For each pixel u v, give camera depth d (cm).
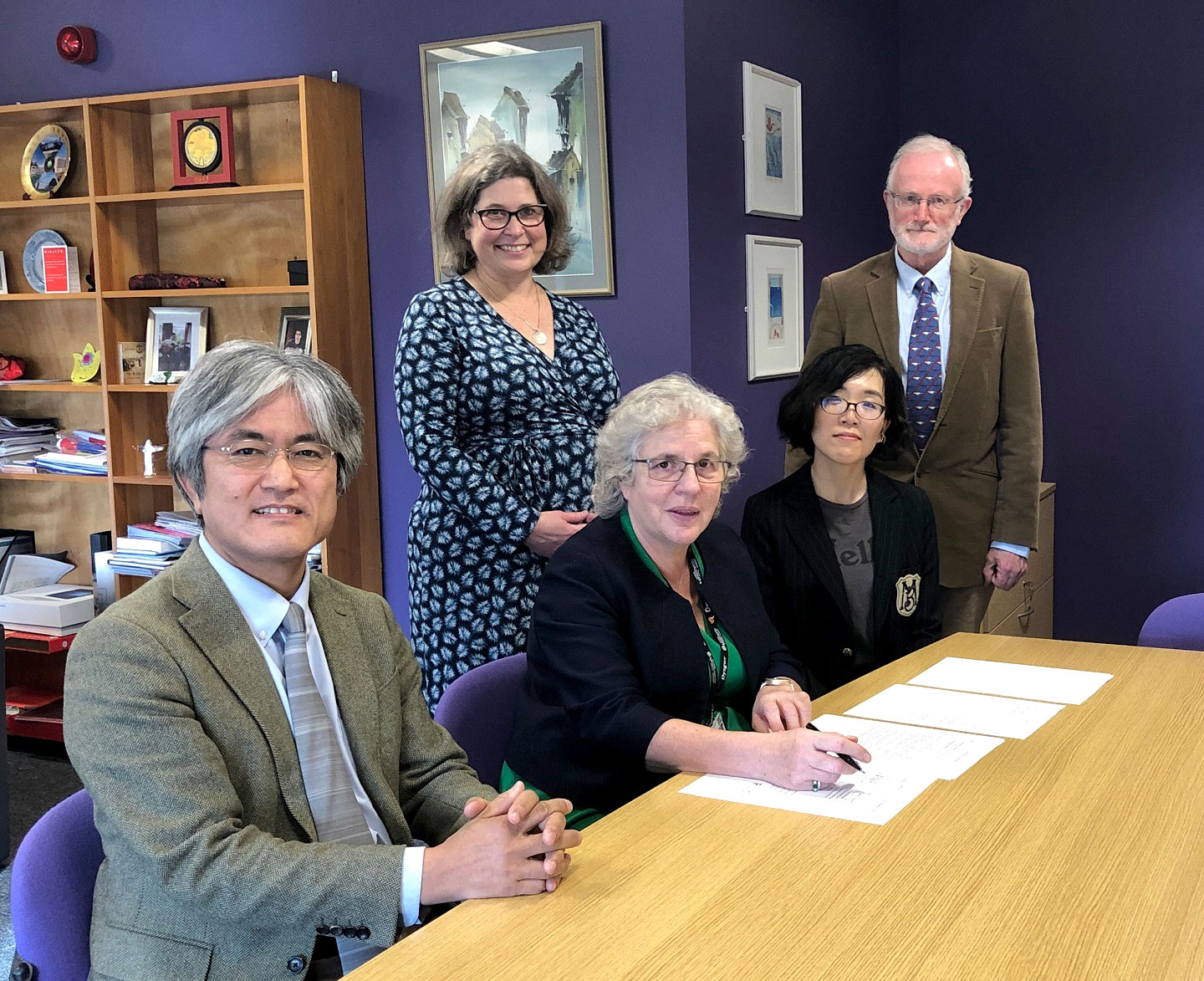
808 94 434
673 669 192
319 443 150
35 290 462
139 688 135
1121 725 188
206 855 131
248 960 135
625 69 362
